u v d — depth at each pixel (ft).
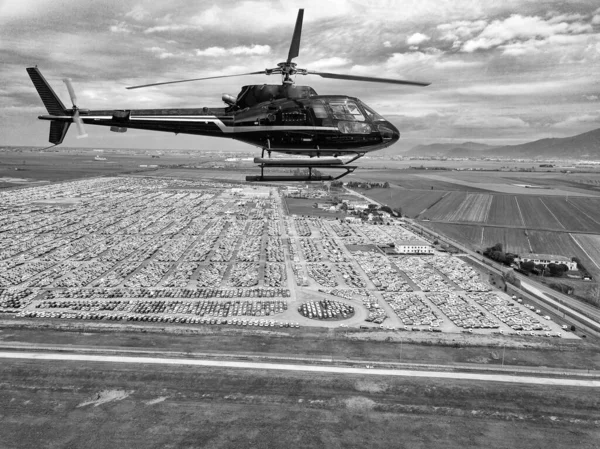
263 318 412.16
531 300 469.57
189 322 399.65
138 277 520.01
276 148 244.22
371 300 458.91
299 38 184.14
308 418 276.00
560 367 336.29
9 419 270.05
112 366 323.57
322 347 359.05
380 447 254.27
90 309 424.87
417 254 639.35
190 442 254.88
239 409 282.77
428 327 400.26
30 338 361.92
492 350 360.48
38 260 590.55
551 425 274.57
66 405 283.18
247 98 243.40
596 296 492.13
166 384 305.73
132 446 251.60
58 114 260.83
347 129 241.14
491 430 269.23
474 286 506.48
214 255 622.54
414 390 303.89
